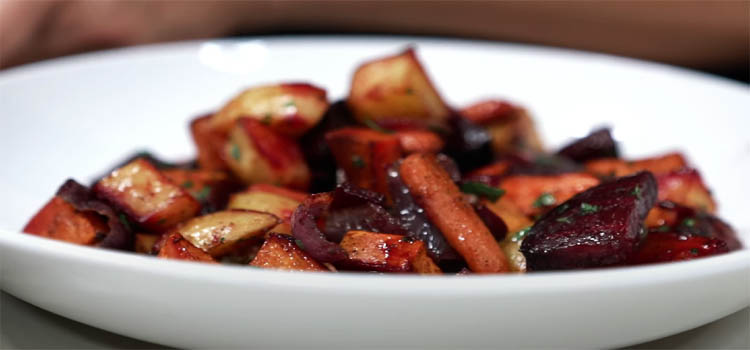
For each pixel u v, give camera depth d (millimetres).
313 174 456
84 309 358
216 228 399
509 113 505
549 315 333
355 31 902
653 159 481
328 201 380
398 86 459
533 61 606
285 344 343
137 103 574
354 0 855
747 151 521
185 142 577
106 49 819
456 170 417
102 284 343
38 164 524
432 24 875
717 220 452
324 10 867
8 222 487
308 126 452
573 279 330
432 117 466
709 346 372
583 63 598
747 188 507
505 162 469
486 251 388
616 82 585
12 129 521
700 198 463
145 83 580
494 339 337
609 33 876
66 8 770
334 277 327
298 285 326
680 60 904
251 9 860
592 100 588
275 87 454
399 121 455
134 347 373
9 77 536
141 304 343
